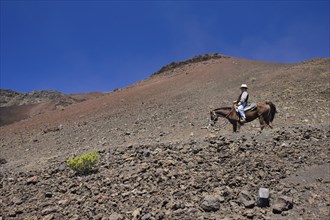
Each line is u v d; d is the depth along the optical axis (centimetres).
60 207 809
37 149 2117
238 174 909
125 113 3106
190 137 1688
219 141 1248
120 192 861
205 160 1055
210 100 3044
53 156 1656
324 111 2102
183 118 2355
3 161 1731
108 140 1973
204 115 2352
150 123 2370
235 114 1566
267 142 1206
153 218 692
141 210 736
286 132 1332
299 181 866
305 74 3516
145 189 864
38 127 3291
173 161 1064
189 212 713
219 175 906
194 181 874
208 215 698
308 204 738
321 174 896
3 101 10962
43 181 1058
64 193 917
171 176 925
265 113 1563
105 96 5256
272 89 3112
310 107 2261
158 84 5025
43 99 11300
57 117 3884
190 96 3494
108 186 923
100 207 782
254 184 843
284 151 1077
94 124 2791
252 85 3528
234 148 1152
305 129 1373
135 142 1748
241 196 758
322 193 788
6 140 2791
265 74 4072
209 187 836
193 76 5056
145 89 4778
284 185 841
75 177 1056
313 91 2736
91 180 997
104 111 3550
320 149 1091
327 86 2828
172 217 696
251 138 1284
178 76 5441
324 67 3734
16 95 11644
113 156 1272
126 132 2117
